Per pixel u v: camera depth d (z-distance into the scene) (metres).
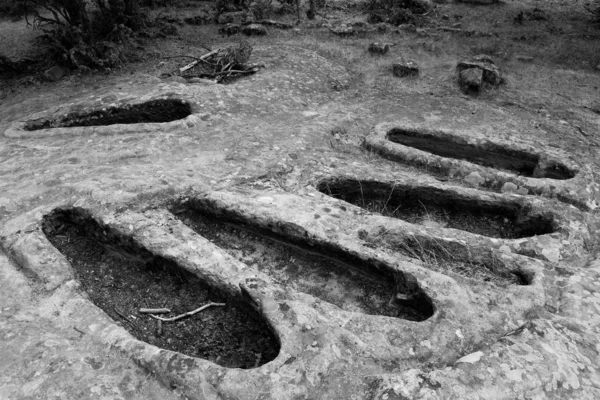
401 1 15.92
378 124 7.64
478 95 9.27
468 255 4.61
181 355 3.33
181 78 9.82
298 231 4.71
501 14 15.49
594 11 14.65
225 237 5.21
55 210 5.06
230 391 3.08
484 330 3.64
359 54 11.68
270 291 3.85
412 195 5.92
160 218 5.04
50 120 8.02
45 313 3.84
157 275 4.63
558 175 6.68
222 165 6.12
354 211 5.13
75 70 10.73
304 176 6.03
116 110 8.29
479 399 3.07
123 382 3.22
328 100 9.16
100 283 4.61
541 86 9.64
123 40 11.72
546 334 3.60
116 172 5.77
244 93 8.74
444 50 11.82
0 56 11.00
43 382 3.17
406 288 4.16
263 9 15.13
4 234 4.73
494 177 6.25
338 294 4.51
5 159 6.45
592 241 5.16
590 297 4.07
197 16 14.75
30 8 15.21
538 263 4.45
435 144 7.58
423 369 3.37
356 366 3.32
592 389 3.27
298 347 3.38
